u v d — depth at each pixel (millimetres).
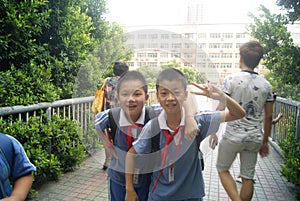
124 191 1772
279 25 5219
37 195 3096
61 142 3602
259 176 3809
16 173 1376
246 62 2533
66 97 4176
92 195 3123
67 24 4184
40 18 3619
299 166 3178
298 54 4766
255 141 2434
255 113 2428
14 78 3164
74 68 4223
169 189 1594
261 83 2447
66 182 3453
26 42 3557
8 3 3232
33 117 3207
